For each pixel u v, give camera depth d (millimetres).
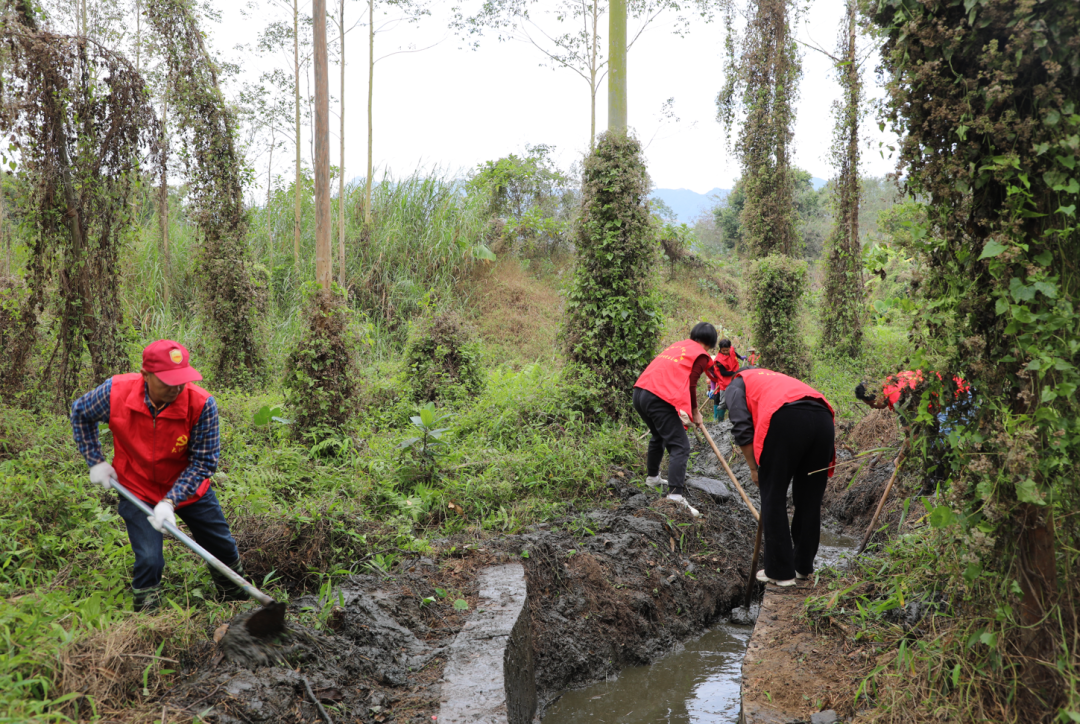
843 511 6797
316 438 6418
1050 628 2383
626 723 3682
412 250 15750
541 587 4328
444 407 8297
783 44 12875
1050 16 2203
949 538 2865
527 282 17047
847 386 10359
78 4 11930
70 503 4051
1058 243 2346
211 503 3469
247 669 2777
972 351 2520
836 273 12859
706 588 5023
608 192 7340
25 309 6020
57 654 2516
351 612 3422
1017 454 2268
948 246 2557
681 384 5547
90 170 6074
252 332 9820
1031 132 2305
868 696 2902
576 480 5793
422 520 5137
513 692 3242
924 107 2516
